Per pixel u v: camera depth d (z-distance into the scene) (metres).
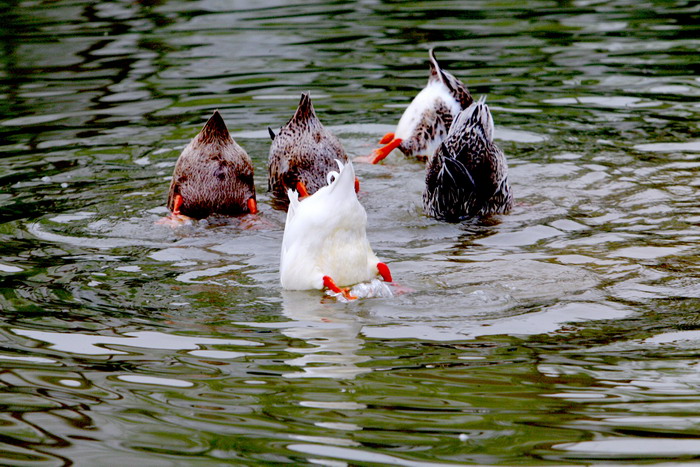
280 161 13.52
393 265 10.38
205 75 19.30
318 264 9.55
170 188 12.83
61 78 19.11
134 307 9.12
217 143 12.59
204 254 10.98
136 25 23.38
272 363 7.68
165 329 8.52
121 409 6.93
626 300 9.06
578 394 7.02
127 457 6.25
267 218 12.53
